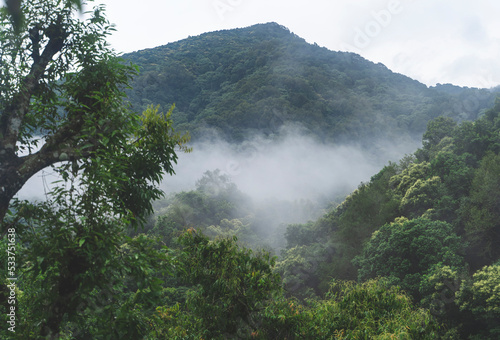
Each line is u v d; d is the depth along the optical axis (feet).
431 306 90.33
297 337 28.07
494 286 83.92
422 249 106.42
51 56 20.70
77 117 20.98
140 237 21.40
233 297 28.37
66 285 19.98
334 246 155.74
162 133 23.56
